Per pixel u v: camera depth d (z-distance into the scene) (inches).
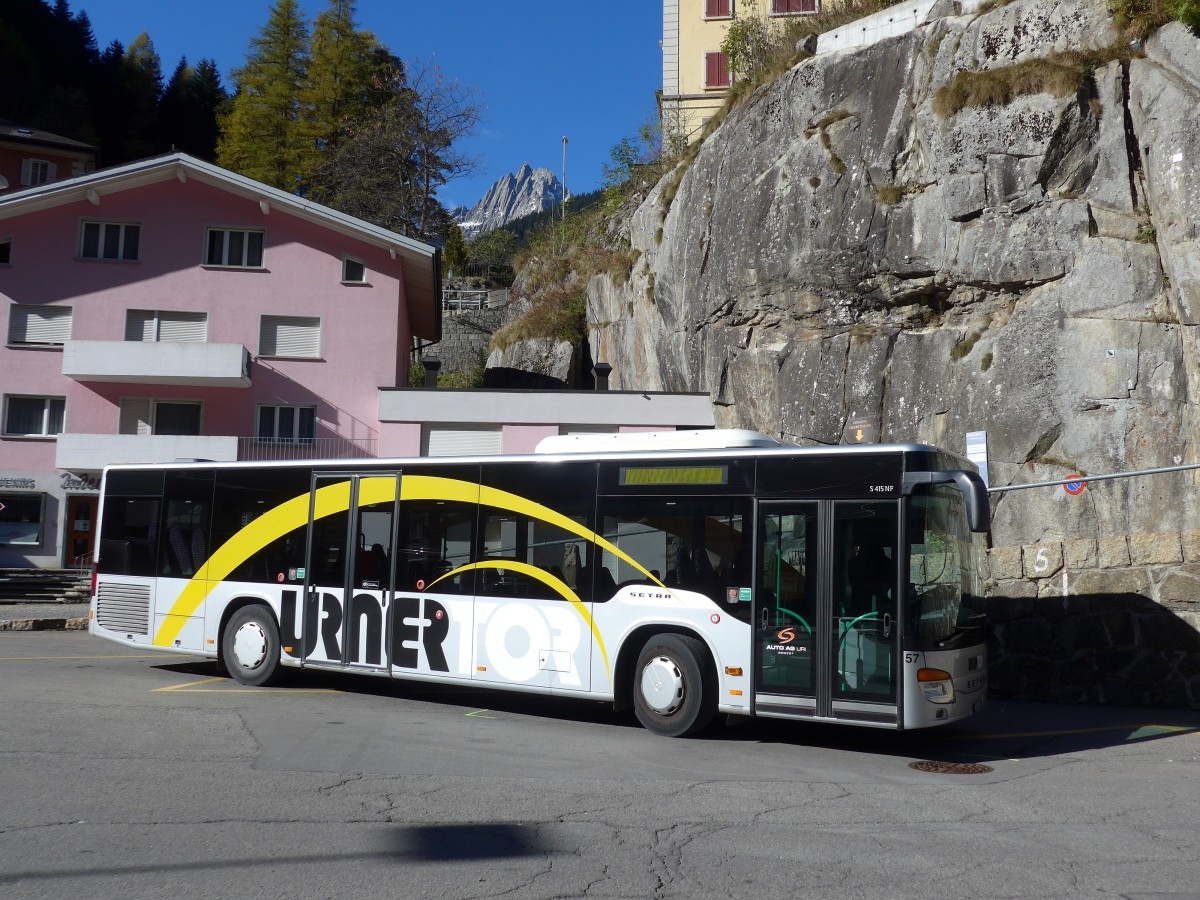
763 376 886.4
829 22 978.1
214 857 209.6
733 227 933.2
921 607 343.0
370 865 207.2
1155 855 228.1
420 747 339.3
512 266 2133.4
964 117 771.4
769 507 370.0
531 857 215.3
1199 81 661.3
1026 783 310.3
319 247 1186.6
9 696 416.8
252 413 1160.8
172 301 1166.3
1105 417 679.1
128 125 2780.5
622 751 345.7
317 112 2349.9
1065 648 495.2
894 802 278.4
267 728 362.6
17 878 193.8
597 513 401.4
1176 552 474.6
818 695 351.3
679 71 1368.1
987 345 751.1
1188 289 637.3
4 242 1154.0
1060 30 755.4
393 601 440.8
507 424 1040.2
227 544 492.1
